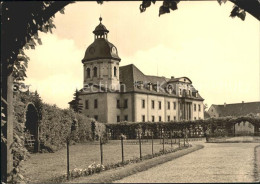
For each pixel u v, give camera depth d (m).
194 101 92.69
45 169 15.61
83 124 44.34
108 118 71.69
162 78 89.06
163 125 60.41
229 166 15.30
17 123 9.14
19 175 8.45
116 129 61.91
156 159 18.33
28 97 26.00
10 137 7.62
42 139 28.09
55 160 20.30
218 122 56.69
